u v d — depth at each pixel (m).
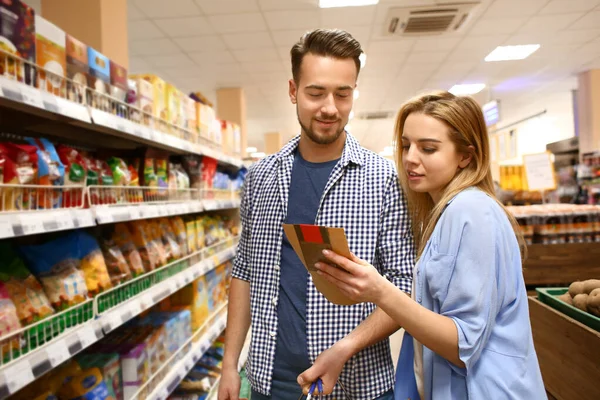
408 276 1.24
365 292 0.88
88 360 1.58
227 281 3.19
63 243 1.45
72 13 2.71
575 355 1.68
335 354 1.09
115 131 1.82
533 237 2.60
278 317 1.34
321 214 1.32
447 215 1.02
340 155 1.39
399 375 1.19
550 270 2.54
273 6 4.91
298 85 1.27
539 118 12.48
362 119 11.92
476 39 6.04
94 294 1.47
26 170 1.18
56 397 1.37
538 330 1.99
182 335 2.21
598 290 1.67
